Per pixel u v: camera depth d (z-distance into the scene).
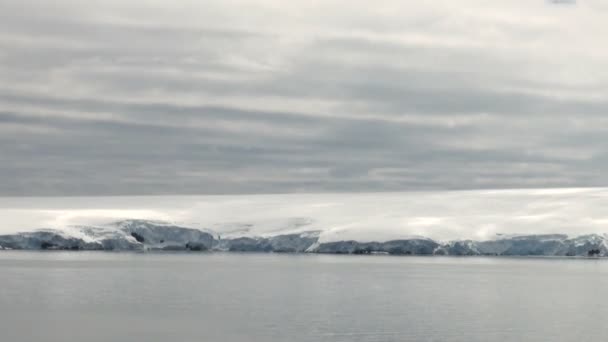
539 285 132.88
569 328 83.38
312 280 139.62
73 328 81.31
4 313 90.88
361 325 84.25
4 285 121.19
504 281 141.25
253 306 99.25
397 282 137.12
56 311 92.81
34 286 120.25
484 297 112.81
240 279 140.12
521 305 103.25
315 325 84.00
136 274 146.75
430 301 106.94
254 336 77.94
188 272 155.50
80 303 100.44
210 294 113.06
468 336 78.50
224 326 83.19
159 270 158.88
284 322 85.94
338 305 101.12
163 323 84.88
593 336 78.81
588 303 106.00
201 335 78.25
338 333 79.50
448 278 147.25
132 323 84.62
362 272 161.88
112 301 102.88
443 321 87.50
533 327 83.88
